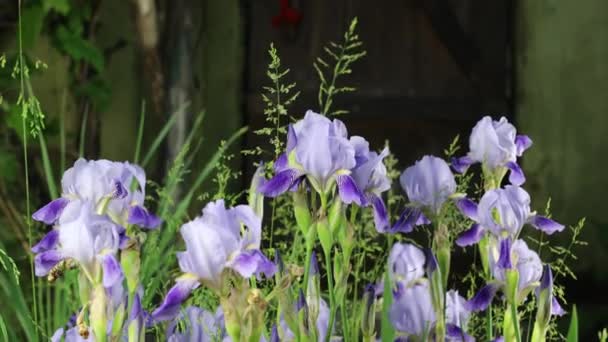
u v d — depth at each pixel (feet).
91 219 8.45
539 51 34.09
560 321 30.01
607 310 31.14
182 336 9.59
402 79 34.73
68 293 15.69
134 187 10.40
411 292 10.56
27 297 25.27
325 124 9.65
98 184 9.84
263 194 9.74
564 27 33.96
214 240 8.13
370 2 34.63
